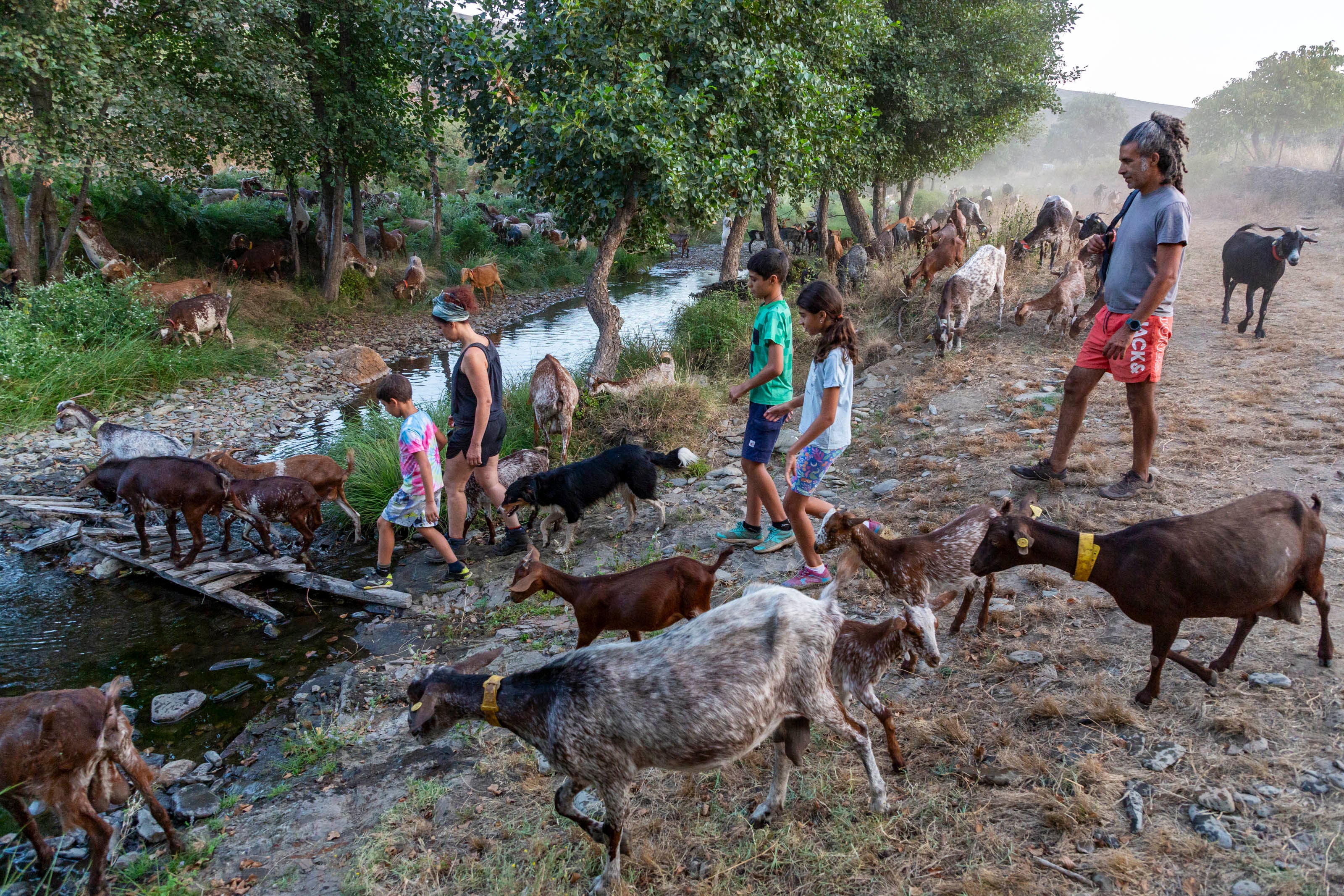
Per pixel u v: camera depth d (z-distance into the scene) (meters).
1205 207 28.06
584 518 7.57
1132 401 5.46
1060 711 3.69
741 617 3.17
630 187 10.33
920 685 4.16
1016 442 7.07
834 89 12.07
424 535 6.55
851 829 3.28
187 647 6.01
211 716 5.16
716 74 10.04
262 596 6.78
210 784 4.48
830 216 43.00
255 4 14.91
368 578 6.84
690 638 3.15
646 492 6.79
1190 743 3.39
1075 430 5.95
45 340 12.44
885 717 3.53
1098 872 2.87
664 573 4.60
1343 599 4.20
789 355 5.39
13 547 7.81
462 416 6.50
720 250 36.59
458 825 3.75
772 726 3.14
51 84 12.86
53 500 8.60
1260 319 8.82
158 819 3.85
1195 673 3.71
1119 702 3.66
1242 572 3.37
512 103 9.45
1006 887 2.88
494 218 30.00
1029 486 6.12
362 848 3.65
